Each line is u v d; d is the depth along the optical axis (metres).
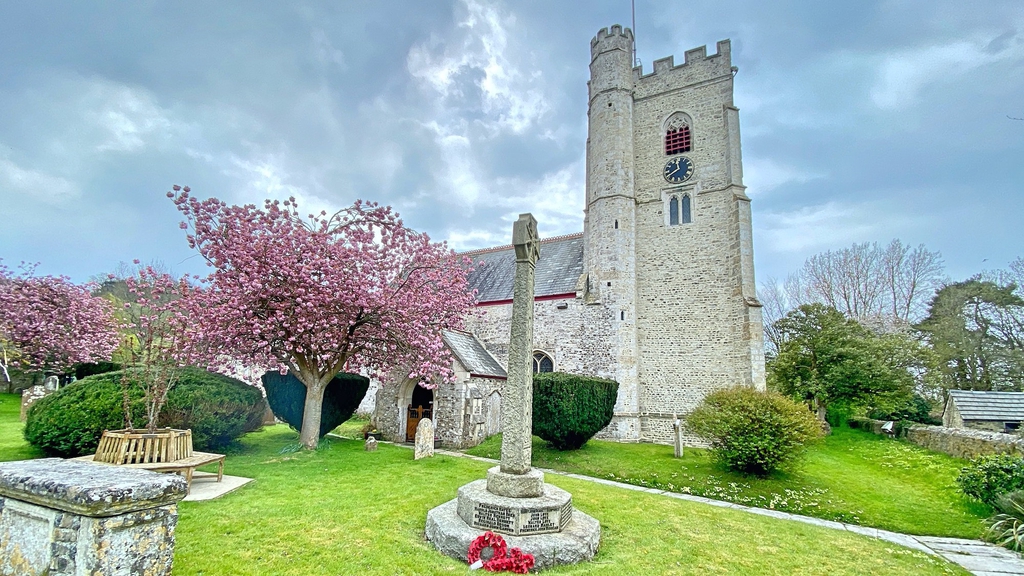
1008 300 26.69
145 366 8.60
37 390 14.46
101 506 3.09
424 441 11.99
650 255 20.58
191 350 10.67
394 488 8.45
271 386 13.80
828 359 20.83
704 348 18.91
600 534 6.54
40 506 3.33
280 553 5.12
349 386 14.69
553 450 14.73
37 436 8.54
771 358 29.03
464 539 5.36
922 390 25.28
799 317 22.30
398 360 12.85
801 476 12.26
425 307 12.46
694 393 18.70
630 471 12.81
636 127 21.95
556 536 5.64
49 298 20.06
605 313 19.64
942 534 8.98
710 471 12.69
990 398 18.16
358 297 11.20
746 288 18.17
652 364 19.64
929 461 14.36
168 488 3.58
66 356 20.12
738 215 18.64
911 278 30.91
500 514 5.64
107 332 20.69
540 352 20.91
